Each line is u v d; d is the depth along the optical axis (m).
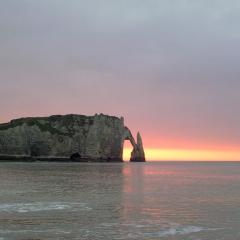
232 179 105.62
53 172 125.56
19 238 27.45
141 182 88.88
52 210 40.25
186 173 145.50
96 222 33.53
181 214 38.53
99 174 119.69
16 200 49.06
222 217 36.78
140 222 33.78
